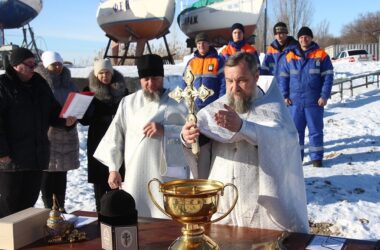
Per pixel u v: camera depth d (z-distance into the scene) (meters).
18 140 4.02
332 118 11.38
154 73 3.41
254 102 2.69
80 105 3.95
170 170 3.35
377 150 7.96
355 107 12.70
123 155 3.64
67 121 4.21
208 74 6.73
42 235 2.30
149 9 20.61
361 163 7.22
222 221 2.73
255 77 2.65
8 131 4.00
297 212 2.65
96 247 2.16
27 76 4.04
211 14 19.88
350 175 6.53
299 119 7.22
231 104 2.68
